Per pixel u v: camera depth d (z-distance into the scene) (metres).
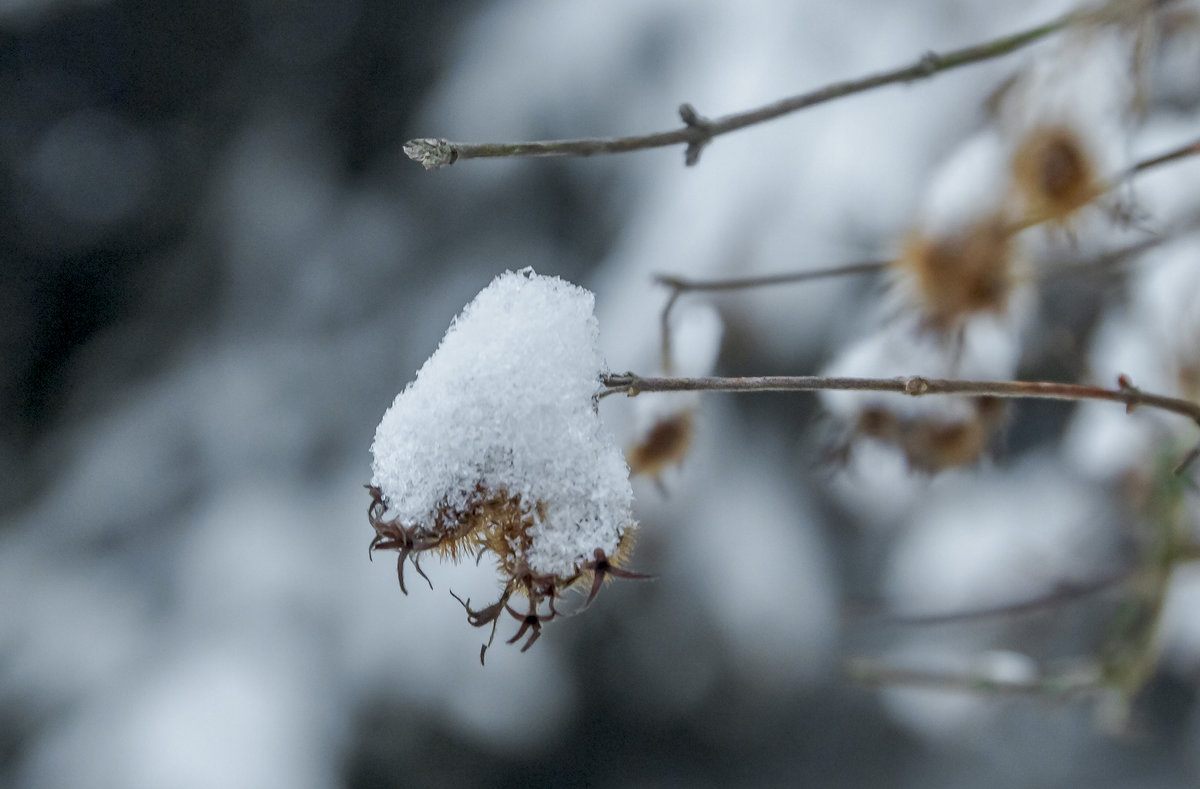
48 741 0.93
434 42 1.09
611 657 1.00
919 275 0.39
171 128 1.34
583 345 0.33
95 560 1.02
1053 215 0.38
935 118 0.66
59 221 1.41
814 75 0.74
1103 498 0.69
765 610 0.94
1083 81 0.38
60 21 1.36
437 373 0.33
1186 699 1.09
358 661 0.95
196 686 0.93
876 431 0.40
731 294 0.73
